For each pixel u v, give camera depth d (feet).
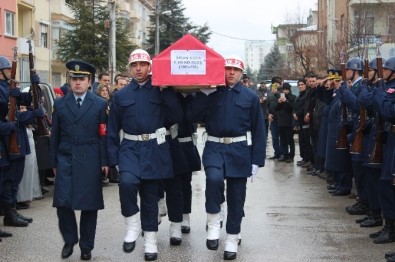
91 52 95.30
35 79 24.79
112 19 85.71
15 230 24.95
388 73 21.99
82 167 20.16
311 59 104.37
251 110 21.20
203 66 20.21
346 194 32.96
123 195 20.16
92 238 20.66
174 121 21.20
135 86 20.80
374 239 22.80
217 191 20.53
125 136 20.89
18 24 106.52
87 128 20.33
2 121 24.32
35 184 31.91
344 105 27.14
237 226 20.71
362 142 24.57
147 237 20.56
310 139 42.55
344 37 79.71
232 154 20.83
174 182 22.35
